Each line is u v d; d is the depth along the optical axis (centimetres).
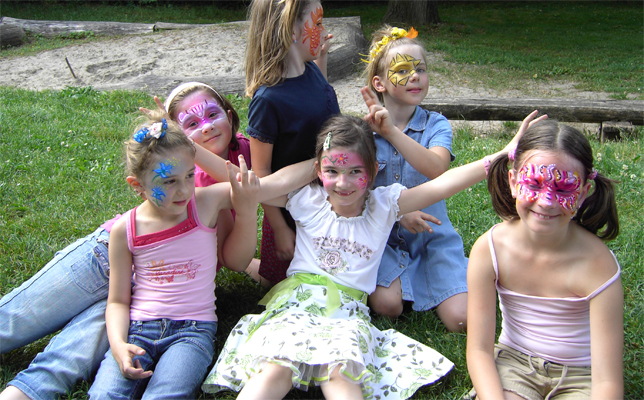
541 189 206
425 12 1555
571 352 223
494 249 229
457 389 240
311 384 233
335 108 305
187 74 965
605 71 1080
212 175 278
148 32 1252
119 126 622
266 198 271
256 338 238
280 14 266
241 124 654
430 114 322
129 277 253
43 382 229
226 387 237
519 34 1483
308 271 271
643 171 462
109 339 237
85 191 425
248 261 279
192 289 254
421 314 295
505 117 671
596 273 214
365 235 271
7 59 1091
